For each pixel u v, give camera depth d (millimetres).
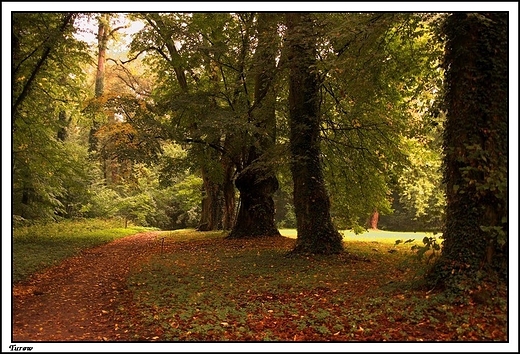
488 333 5551
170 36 17594
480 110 7086
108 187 40062
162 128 17141
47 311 7711
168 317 6926
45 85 18453
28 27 14406
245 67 16906
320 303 7625
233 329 6332
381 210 17297
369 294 7859
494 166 6840
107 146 19625
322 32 11086
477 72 7164
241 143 17594
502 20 7160
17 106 14961
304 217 13125
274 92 16500
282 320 6742
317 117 13414
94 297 8859
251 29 16234
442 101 8102
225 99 18234
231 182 23438
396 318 6387
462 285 6688
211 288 9094
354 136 15352
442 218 7504
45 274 11250
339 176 15992
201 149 19234
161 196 41438
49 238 19234
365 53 10438
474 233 6961
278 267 11258
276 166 14352
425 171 17844
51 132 20703
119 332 6445
